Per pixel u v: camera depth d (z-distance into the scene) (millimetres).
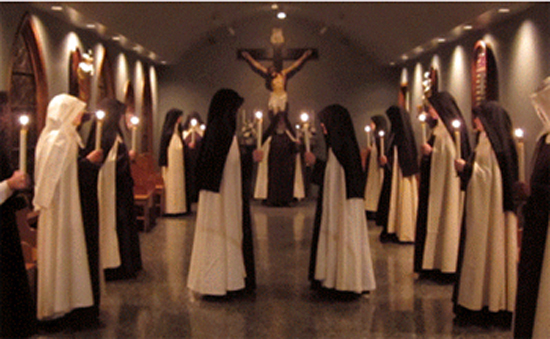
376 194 10250
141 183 9023
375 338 4461
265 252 7547
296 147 11742
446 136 6105
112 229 6090
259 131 5582
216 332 4609
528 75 7652
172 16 11578
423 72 12922
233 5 12867
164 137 10547
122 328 4684
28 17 7434
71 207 4559
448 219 6000
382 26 12148
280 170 12070
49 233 4488
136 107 13234
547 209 3398
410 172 7836
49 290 4496
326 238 5496
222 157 5297
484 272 4672
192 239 8336
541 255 3408
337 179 5461
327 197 5492
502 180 4578
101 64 10539
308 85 15266
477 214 4656
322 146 15227
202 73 15273
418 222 6188
